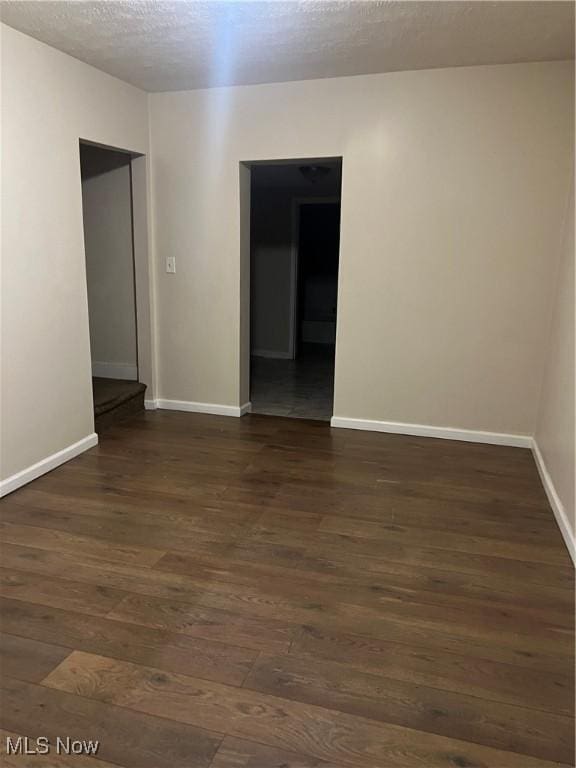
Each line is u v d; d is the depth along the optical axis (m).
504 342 3.67
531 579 2.26
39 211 3.06
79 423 3.55
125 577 2.25
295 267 6.87
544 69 3.27
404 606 2.08
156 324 4.44
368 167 3.68
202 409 4.49
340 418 4.15
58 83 3.13
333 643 1.88
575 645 1.89
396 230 3.72
